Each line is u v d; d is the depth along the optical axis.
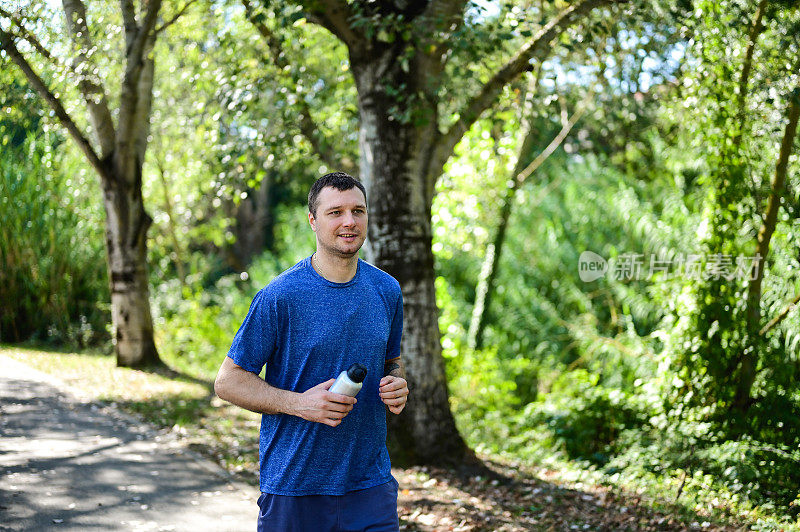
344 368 2.75
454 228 13.12
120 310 12.05
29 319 14.32
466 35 6.33
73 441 7.19
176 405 9.30
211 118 9.81
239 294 18.86
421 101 6.72
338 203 2.72
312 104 10.00
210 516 5.35
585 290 14.40
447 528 5.34
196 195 15.48
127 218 11.94
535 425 9.52
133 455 6.82
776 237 7.39
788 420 6.95
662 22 7.77
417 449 7.05
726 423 7.11
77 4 9.38
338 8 6.79
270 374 2.83
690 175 10.75
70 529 4.89
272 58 9.20
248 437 7.93
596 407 8.56
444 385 7.23
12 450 6.71
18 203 14.05
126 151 11.62
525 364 12.53
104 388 10.01
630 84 9.19
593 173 15.04
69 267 14.58
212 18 10.12
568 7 7.07
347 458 2.76
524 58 7.12
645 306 11.85
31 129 13.47
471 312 15.34
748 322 7.20
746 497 6.15
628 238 13.87
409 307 7.07
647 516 5.81
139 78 10.95
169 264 19.45
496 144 12.98
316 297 2.73
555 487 6.77
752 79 6.84
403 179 7.04
